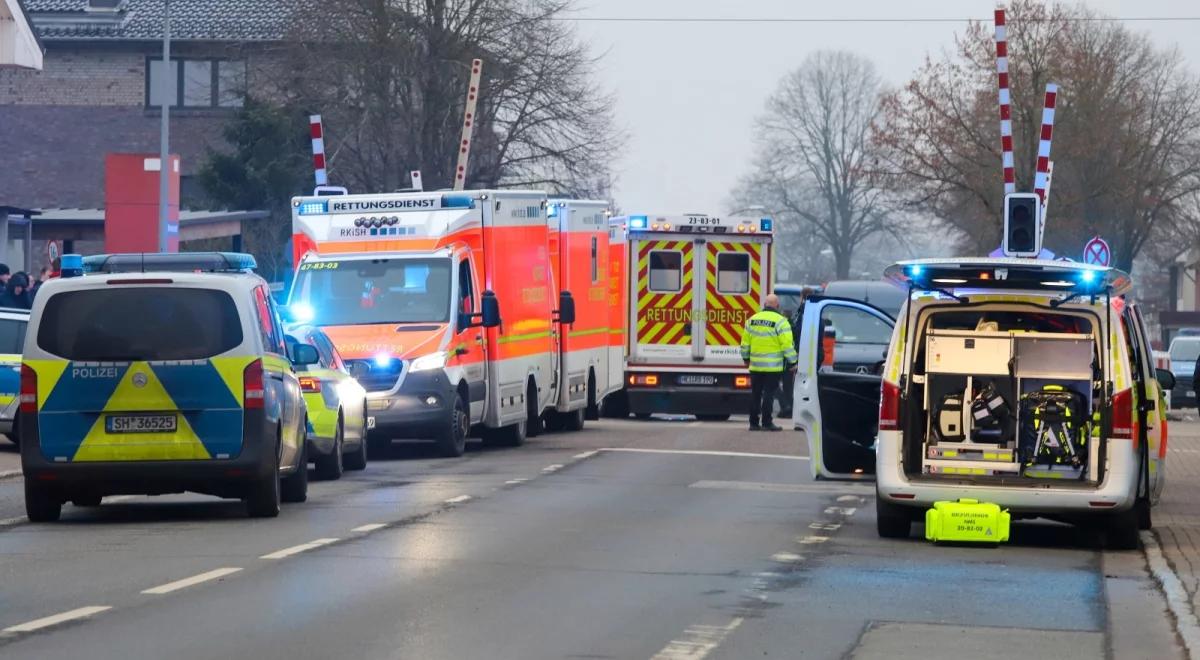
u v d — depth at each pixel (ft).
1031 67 383.24
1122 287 93.81
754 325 192.13
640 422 219.82
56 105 438.81
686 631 64.90
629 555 86.69
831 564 84.79
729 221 221.25
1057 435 94.27
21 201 440.45
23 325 157.69
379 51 347.97
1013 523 107.04
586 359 197.06
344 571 79.77
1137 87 467.11
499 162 358.02
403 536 93.71
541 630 64.54
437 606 69.77
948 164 394.52
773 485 127.65
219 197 357.82
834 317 218.38
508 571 80.28
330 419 130.11
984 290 93.50
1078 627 67.46
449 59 348.79
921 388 95.04
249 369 101.65
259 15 429.38
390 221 159.02
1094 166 431.84
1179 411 302.66
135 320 101.55
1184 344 311.06
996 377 96.07
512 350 167.53
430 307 155.12
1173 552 91.30
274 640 61.67
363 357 150.30
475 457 154.71
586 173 361.51
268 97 369.30
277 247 358.64
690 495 119.14
